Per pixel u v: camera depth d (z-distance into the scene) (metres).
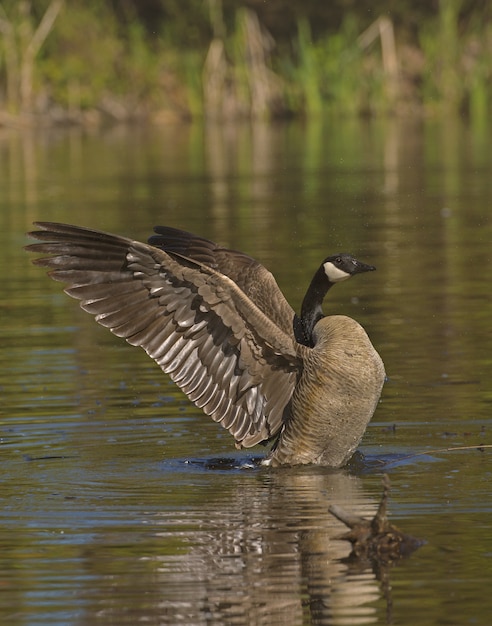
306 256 21.73
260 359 10.82
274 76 54.81
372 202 28.83
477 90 53.31
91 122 52.94
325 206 28.06
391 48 54.59
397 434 11.64
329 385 10.62
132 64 54.59
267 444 11.70
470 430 11.69
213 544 8.43
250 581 7.68
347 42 55.09
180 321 10.55
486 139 42.53
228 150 41.31
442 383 13.45
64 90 52.59
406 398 12.86
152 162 38.22
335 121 52.25
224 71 54.09
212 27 55.47
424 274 20.45
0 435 11.75
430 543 8.35
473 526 8.71
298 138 44.97
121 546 8.42
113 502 9.60
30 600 7.44
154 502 9.60
